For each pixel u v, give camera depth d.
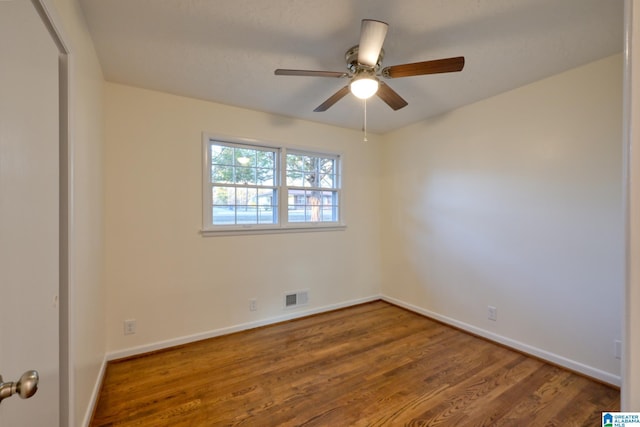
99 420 1.71
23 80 0.88
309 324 3.18
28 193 0.90
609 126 2.04
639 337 0.39
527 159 2.48
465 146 2.96
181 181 2.69
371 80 1.84
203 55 2.02
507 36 1.80
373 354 2.51
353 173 3.79
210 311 2.83
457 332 2.97
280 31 1.76
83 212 1.57
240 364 2.34
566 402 1.88
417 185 3.50
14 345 0.79
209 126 2.81
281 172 3.24
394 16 1.62
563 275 2.28
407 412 1.78
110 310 2.39
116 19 1.64
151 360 2.40
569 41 1.86
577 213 2.20
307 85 2.48
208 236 2.82
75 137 1.41
